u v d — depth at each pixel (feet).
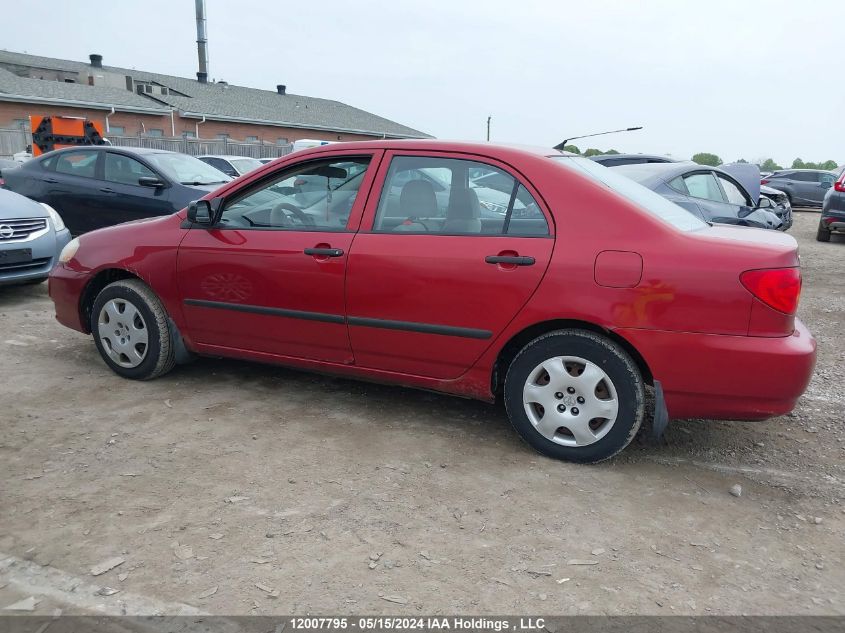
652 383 10.78
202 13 129.70
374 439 11.98
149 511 9.36
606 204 10.62
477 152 11.57
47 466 10.61
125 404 13.30
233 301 13.20
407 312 11.64
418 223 11.75
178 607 7.43
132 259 14.12
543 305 10.66
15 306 21.34
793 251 10.05
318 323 12.47
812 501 10.23
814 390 15.37
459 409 13.51
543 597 7.77
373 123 147.95
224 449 11.40
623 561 8.52
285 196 12.98
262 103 130.82
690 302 9.94
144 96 110.32
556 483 10.50
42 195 29.19
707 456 11.73
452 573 8.17
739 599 7.84
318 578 7.99
